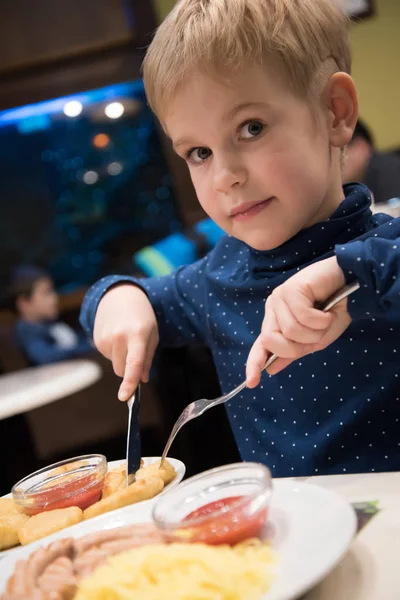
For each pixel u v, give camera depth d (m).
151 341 1.00
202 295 1.12
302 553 0.54
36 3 4.25
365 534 0.59
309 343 0.73
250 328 1.02
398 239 0.73
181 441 2.17
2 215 5.13
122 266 5.14
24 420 2.63
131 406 0.88
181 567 0.52
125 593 0.51
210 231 3.82
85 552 0.60
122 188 5.06
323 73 0.90
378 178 2.84
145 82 0.93
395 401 0.89
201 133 0.86
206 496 0.66
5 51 4.31
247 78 0.83
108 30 4.27
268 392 0.98
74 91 4.42
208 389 2.09
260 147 0.84
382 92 4.11
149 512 0.69
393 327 0.88
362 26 4.05
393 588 0.50
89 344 4.03
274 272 0.98
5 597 0.54
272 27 0.85
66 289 5.19
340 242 0.93
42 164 5.07
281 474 0.96
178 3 0.94
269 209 0.88
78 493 0.79
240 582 0.51
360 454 0.90
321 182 0.89
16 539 0.74
